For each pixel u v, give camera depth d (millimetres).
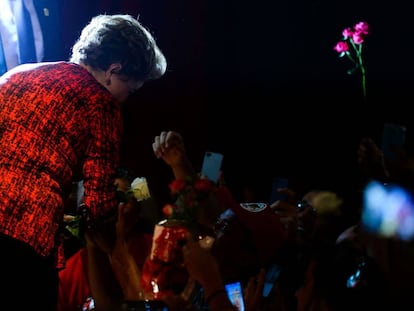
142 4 4891
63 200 2783
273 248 3004
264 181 5820
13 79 2809
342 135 6023
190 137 5227
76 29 4469
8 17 3990
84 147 2799
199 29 5137
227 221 3018
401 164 2533
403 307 2088
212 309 2314
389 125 3426
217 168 3410
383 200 2420
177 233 2730
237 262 2990
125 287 2842
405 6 6078
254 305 2840
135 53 2908
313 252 2477
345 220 3332
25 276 2662
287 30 5938
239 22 5773
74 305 3289
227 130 5781
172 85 5145
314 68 6027
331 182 5801
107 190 2783
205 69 5297
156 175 5066
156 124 5133
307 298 2357
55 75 2818
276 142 5922
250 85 5836
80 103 2781
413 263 2139
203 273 2365
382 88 6082
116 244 2875
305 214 3133
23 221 2652
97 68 2918
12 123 2727
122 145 5047
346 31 5637
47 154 2717
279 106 5934
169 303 2500
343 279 2264
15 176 2676
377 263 2229
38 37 4145
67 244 3557
